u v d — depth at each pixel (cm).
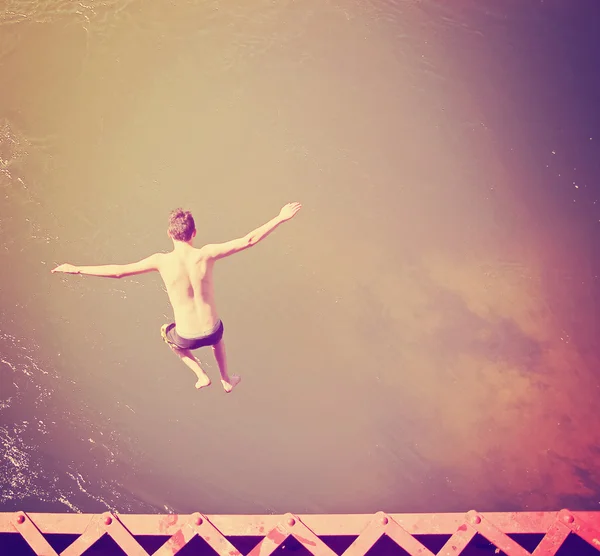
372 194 725
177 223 431
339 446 562
